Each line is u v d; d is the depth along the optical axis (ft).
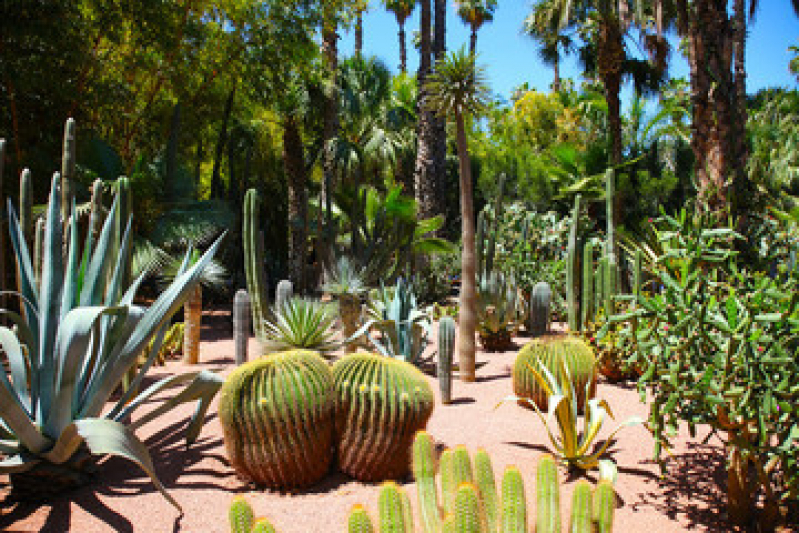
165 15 33.96
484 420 14.73
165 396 16.21
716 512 10.06
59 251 10.85
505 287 24.67
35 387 10.55
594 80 76.18
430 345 24.50
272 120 55.77
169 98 42.39
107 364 10.87
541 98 81.87
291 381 10.43
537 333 22.84
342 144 57.88
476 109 18.56
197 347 21.22
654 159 58.54
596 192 48.32
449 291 40.32
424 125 40.27
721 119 25.61
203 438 12.99
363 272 33.24
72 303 11.12
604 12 43.78
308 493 10.50
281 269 48.26
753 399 8.70
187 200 33.53
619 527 9.48
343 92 58.39
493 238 24.94
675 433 9.47
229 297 39.17
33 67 28.53
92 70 33.63
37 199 30.27
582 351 15.51
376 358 11.55
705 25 26.30
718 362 8.91
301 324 16.38
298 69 45.27
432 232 40.34
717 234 9.61
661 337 9.61
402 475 11.35
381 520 5.68
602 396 17.11
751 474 11.37
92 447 8.75
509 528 6.18
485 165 63.21
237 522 5.82
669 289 9.68
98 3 31.63
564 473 11.62
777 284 9.78
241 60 41.37
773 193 38.70
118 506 9.75
